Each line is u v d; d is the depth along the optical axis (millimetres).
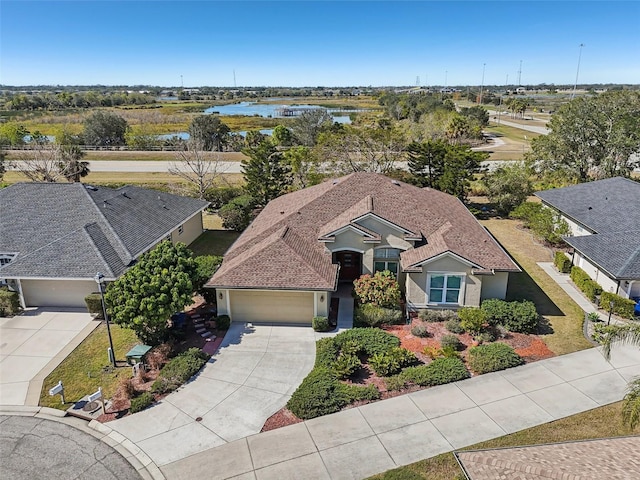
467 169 42594
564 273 28484
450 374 17422
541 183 48656
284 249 22438
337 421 15320
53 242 24391
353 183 28453
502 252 24141
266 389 17141
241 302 22141
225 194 44469
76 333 21406
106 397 16750
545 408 15883
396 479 12680
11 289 24000
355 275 25922
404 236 23859
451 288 22688
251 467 13383
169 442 14461
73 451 14109
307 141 80250
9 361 19109
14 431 15008
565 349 19766
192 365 18156
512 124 116625
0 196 28969
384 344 19328
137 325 18594
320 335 21078
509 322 21141
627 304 22062
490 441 14336
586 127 43938
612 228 27422
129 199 30594
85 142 85438
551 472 10023
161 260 20281
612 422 15109
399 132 49062
